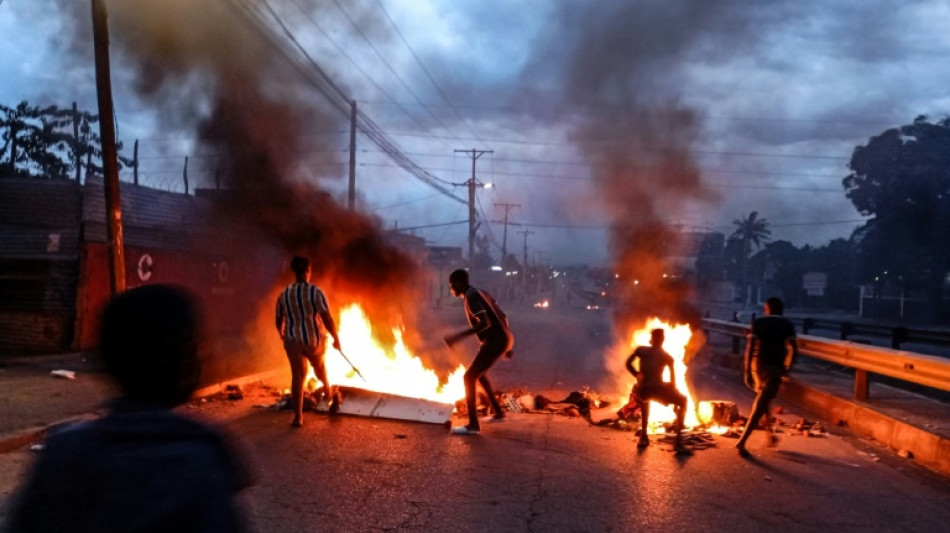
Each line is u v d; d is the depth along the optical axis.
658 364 8.87
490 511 6.36
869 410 10.43
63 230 15.84
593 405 11.55
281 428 9.22
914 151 46.91
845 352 11.95
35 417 8.73
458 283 9.66
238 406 10.57
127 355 2.13
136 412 2.10
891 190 46.94
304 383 9.62
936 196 46.16
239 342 19.59
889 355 10.41
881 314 55.31
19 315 15.91
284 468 7.44
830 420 11.41
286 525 5.86
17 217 16.38
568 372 16.62
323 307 9.47
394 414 9.91
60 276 15.83
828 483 7.64
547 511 6.42
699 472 7.89
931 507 6.93
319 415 10.01
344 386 10.25
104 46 11.98
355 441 8.64
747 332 17.36
